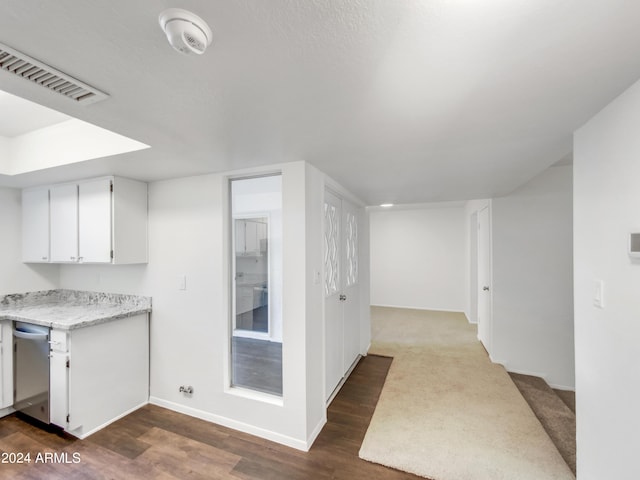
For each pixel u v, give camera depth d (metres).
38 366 2.42
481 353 4.04
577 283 1.61
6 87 1.16
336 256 3.11
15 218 3.14
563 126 1.55
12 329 2.61
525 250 3.47
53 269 3.39
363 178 2.73
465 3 0.75
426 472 1.92
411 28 0.85
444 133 1.64
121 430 2.40
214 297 2.53
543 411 2.69
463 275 6.67
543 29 0.85
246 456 2.08
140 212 2.78
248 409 2.35
